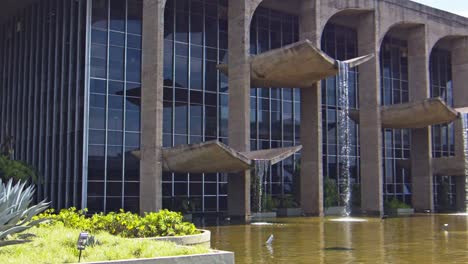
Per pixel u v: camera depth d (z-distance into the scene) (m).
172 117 34.78
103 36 32.81
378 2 39.88
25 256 10.20
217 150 27.42
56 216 17.09
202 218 32.22
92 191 31.55
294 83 34.28
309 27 36.53
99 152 32.00
